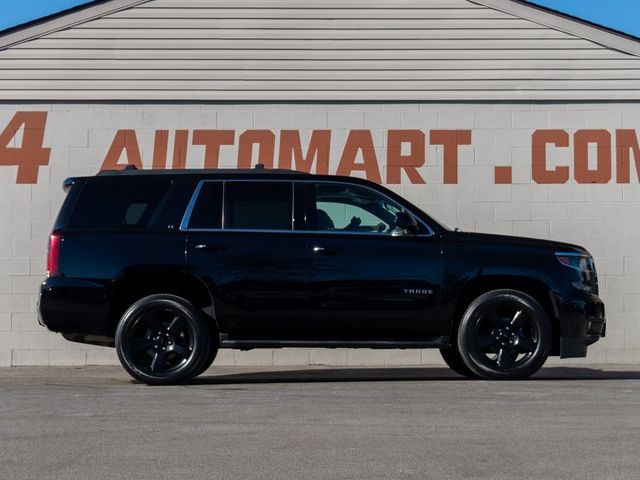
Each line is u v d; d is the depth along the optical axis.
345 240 10.26
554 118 13.89
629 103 13.91
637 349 13.69
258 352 13.59
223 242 10.20
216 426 7.35
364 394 9.04
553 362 13.55
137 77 13.88
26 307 13.56
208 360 10.62
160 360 10.12
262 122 13.87
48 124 13.80
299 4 13.97
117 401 8.69
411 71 13.93
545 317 10.29
